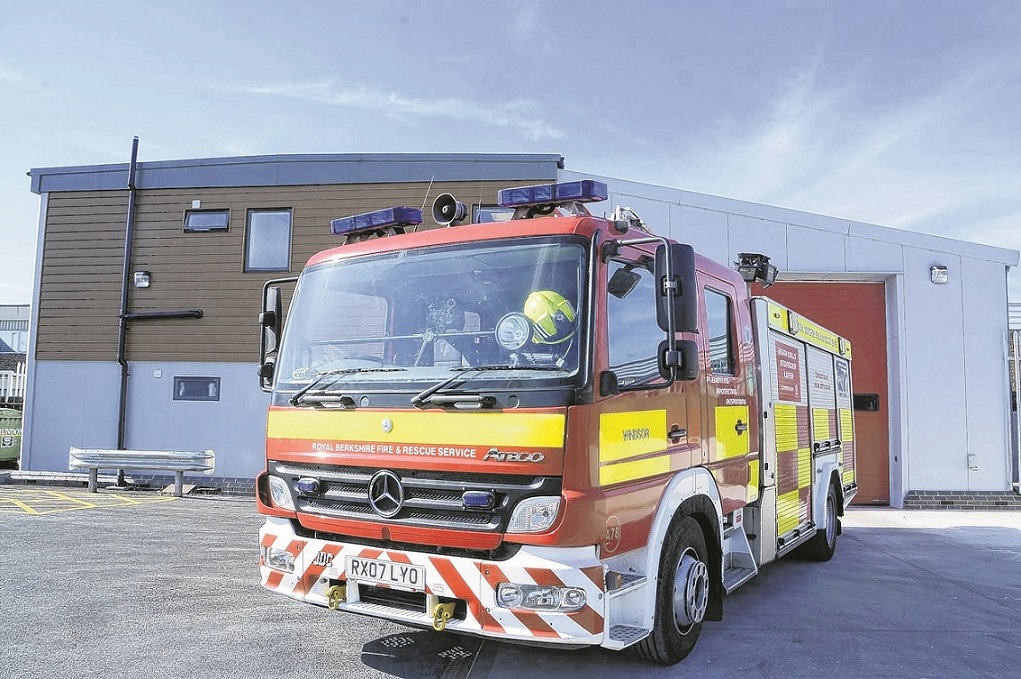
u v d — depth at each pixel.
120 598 6.29
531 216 4.84
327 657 4.96
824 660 5.17
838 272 13.81
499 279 4.35
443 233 4.69
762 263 7.28
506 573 3.87
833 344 9.62
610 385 4.06
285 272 14.30
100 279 14.86
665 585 4.72
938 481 13.68
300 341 4.94
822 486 8.52
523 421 3.92
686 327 4.14
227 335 14.38
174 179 14.72
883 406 14.11
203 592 6.53
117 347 14.68
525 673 4.73
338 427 4.48
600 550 4.01
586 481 3.89
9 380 18.09
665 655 4.74
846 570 8.38
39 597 6.26
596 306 4.11
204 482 13.85
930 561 8.97
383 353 4.58
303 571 4.53
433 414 4.15
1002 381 13.80
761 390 6.61
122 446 14.41
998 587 7.61
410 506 4.17
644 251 4.73
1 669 4.61
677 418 4.92
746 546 6.10
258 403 14.20
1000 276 13.90
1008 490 13.66
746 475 6.12
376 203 14.10
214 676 4.58
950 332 13.86
